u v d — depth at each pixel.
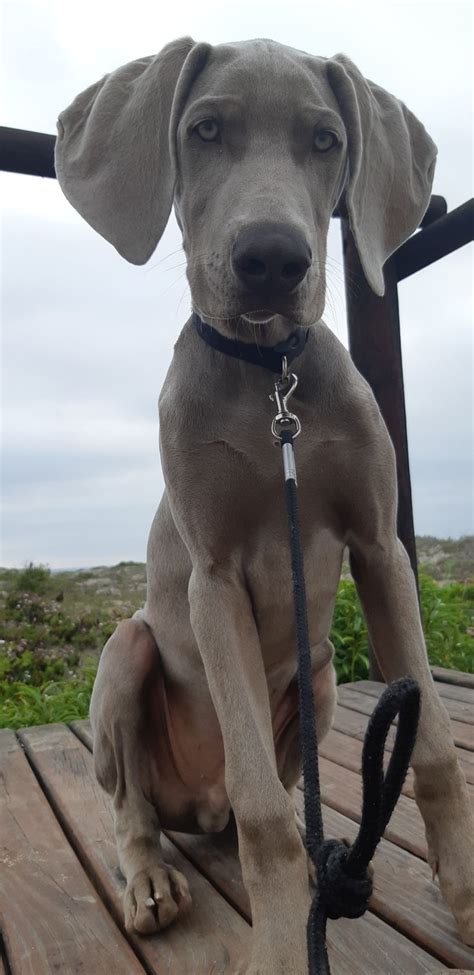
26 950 1.65
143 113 1.79
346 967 1.49
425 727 1.53
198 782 2.04
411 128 2.02
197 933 1.65
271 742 1.56
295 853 1.41
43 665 4.80
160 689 2.07
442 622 4.39
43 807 2.39
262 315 1.50
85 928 1.71
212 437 1.68
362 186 1.81
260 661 1.66
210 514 1.70
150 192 1.75
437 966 1.48
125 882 1.88
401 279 3.59
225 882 1.86
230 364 1.67
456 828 1.51
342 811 2.22
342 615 4.11
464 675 3.56
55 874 1.97
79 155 1.87
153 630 2.08
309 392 1.67
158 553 2.04
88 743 3.02
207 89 1.69
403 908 1.67
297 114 1.64
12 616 5.47
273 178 1.54
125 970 1.55
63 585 6.34
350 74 1.85
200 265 1.60
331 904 1.11
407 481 3.52
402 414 3.53
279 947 1.33
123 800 1.95
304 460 1.67
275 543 1.74
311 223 1.57
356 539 1.75
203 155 1.67
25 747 3.02
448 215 3.24
